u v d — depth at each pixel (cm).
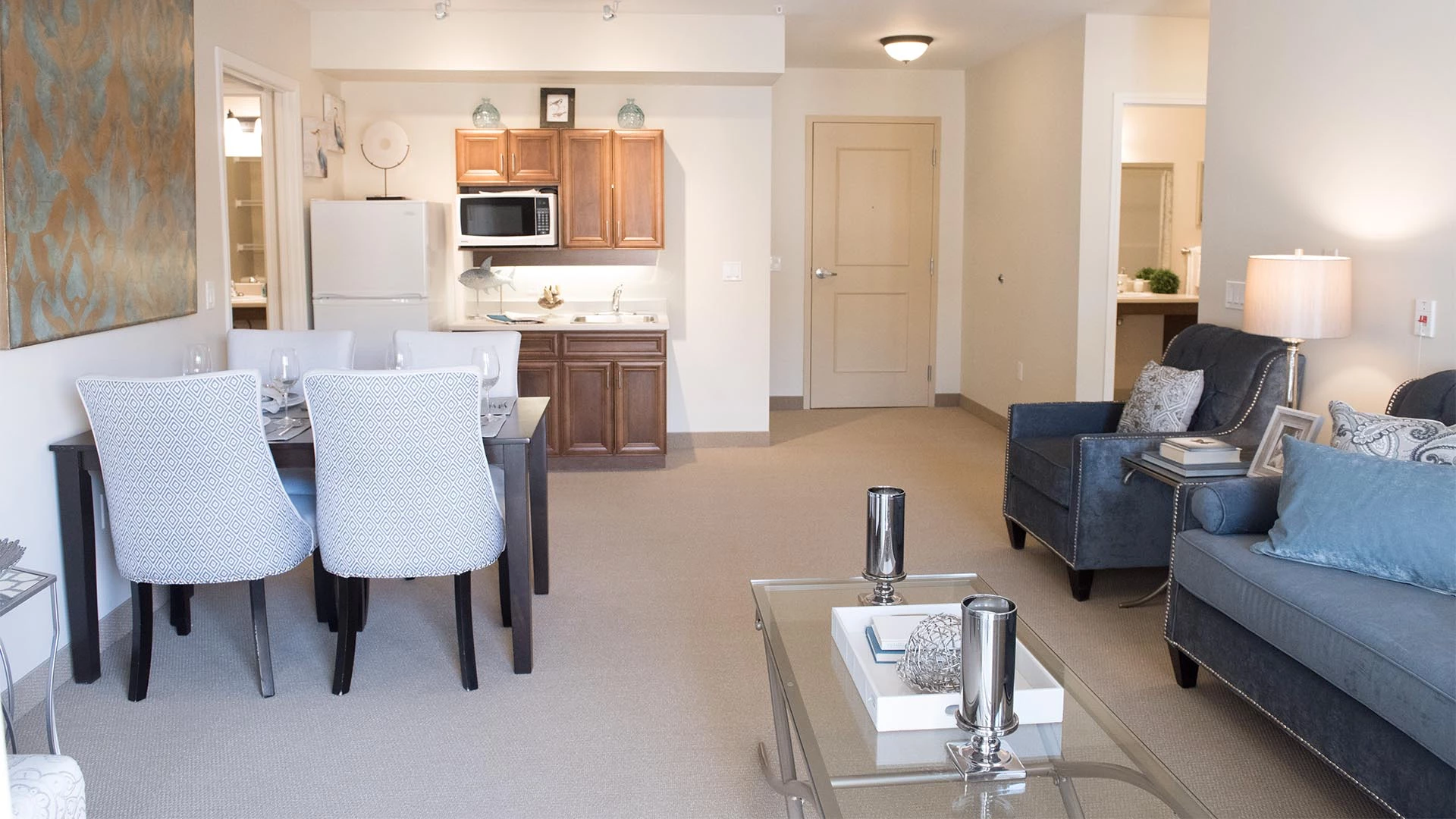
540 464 399
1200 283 479
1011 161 720
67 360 330
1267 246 429
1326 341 396
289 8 542
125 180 350
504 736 290
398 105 629
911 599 273
